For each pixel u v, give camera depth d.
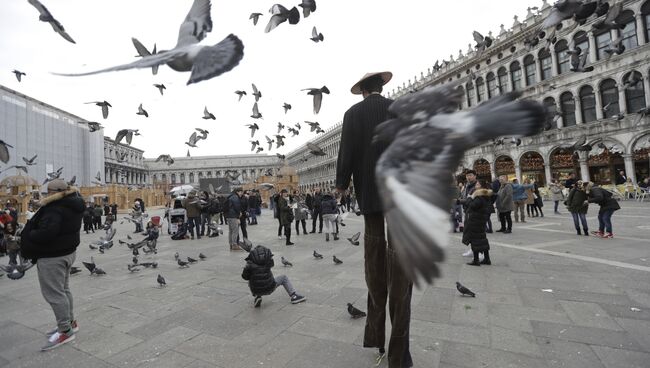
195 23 1.97
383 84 3.16
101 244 10.58
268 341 3.82
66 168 58.47
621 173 26.16
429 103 1.39
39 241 3.83
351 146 2.99
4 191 25.69
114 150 82.75
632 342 3.41
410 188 0.90
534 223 13.29
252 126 12.34
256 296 4.88
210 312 4.81
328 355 3.44
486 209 6.85
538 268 6.39
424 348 3.47
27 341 4.16
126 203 51.03
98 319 4.70
